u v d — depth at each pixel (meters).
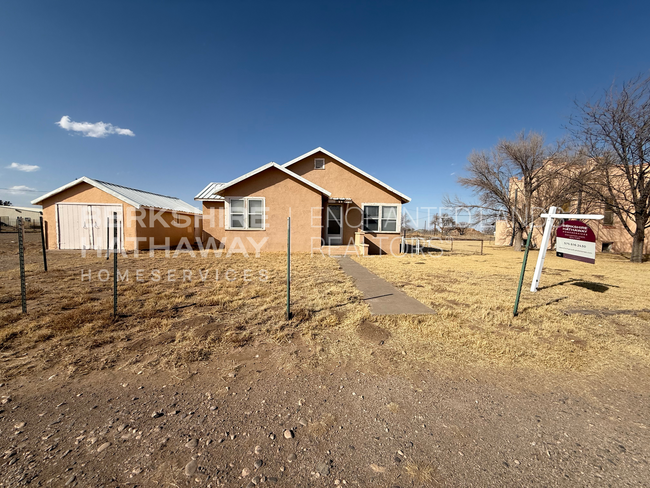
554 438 2.09
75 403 2.36
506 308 5.24
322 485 1.66
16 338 3.48
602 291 6.84
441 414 2.33
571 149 15.16
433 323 4.33
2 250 12.98
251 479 1.68
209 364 3.04
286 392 2.58
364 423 2.20
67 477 1.66
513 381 2.86
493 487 1.67
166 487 1.61
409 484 1.68
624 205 13.23
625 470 1.80
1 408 2.27
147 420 2.17
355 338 3.78
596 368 3.16
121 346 3.39
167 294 5.59
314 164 15.02
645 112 11.18
